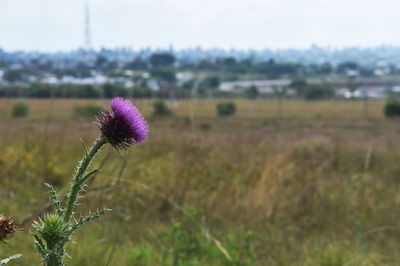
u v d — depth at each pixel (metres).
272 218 7.64
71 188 2.31
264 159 10.60
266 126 34.78
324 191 8.77
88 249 5.37
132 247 5.83
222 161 10.12
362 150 12.61
